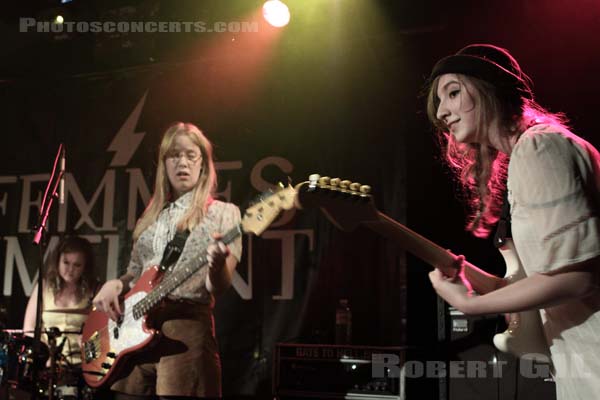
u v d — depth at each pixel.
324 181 1.37
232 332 4.36
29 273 4.82
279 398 3.68
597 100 4.03
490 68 1.29
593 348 1.17
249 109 4.65
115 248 4.71
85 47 4.89
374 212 1.37
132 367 3.16
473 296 1.24
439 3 4.08
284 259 4.38
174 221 3.45
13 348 3.85
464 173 1.62
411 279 4.33
